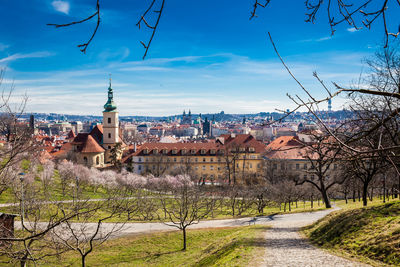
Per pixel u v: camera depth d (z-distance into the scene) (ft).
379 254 46.19
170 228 117.80
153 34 8.86
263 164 251.39
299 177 213.46
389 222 57.31
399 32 10.18
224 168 272.51
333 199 204.64
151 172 266.16
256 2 10.29
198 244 96.68
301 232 78.02
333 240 60.13
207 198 163.94
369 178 86.07
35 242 67.97
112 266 79.92
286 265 47.03
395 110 14.62
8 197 116.06
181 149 275.18
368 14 10.44
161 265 79.56
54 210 80.28
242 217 133.80
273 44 10.37
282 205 191.01
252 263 49.52
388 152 14.58
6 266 53.01
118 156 308.40
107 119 314.35
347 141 16.48
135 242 100.78
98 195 163.32
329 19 11.16
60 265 73.10
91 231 105.19
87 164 281.95
